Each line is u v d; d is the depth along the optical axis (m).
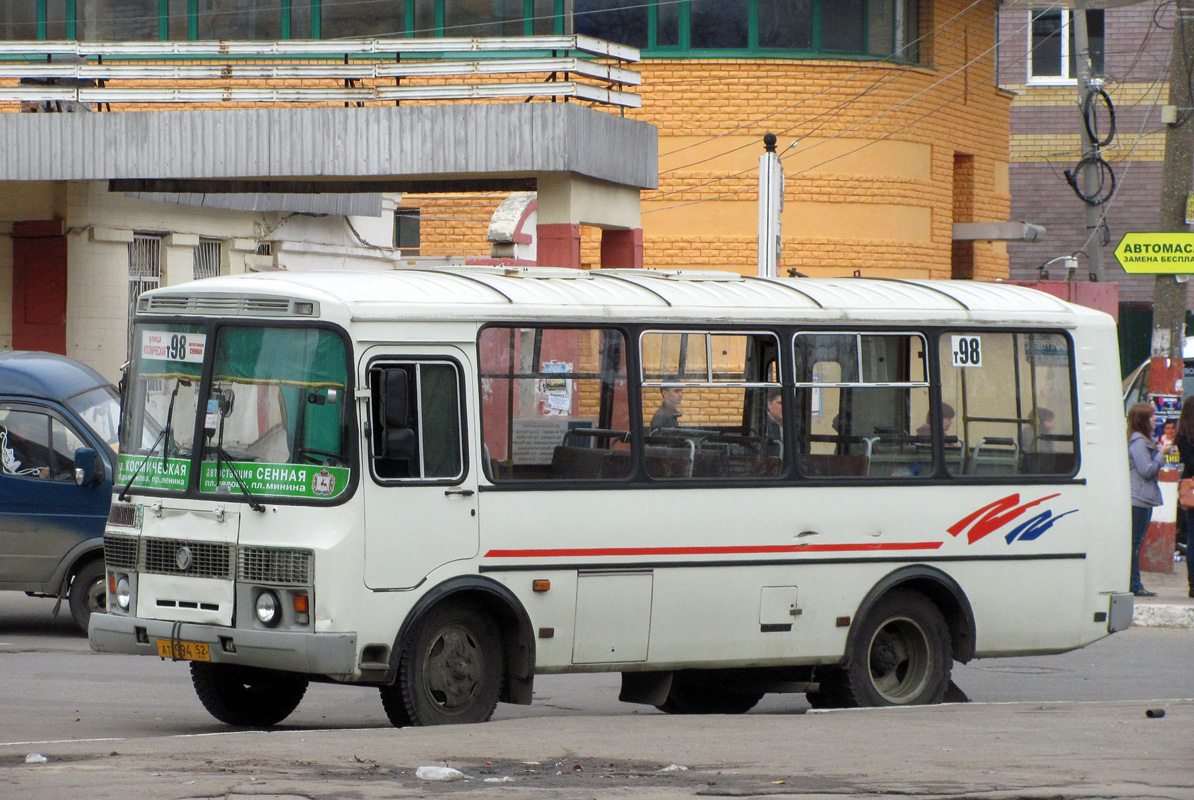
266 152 31.44
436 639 16.23
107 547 16.98
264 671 17.59
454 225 49.12
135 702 19.12
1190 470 29.89
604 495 17.08
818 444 18.50
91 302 35.72
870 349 18.91
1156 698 21.12
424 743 14.77
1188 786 12.95
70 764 13.63
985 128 50.53
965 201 50.09
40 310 35.09
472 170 30.52
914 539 18.88
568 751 14.52
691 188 44.00
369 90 31.44
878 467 18.83
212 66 32.06
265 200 42.06
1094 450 20.22
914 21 46.38
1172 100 31.89
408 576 15.89
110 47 32.50
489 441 16.53
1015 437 19.75
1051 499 19.80
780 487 18.11
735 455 17.97
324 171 31.22
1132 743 15.44
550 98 31.58
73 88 32.31
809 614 18.25
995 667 23.77
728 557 17.77
